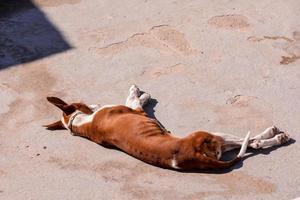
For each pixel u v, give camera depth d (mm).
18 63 11289
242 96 10195
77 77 10859
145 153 8633
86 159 9062
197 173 8609
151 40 11742
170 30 11992
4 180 8820
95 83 10688
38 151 9281
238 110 9867
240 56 11188
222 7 12609
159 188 8445
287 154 8906
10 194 8578
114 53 11445
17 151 9312
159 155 8523
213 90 10359
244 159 8805
